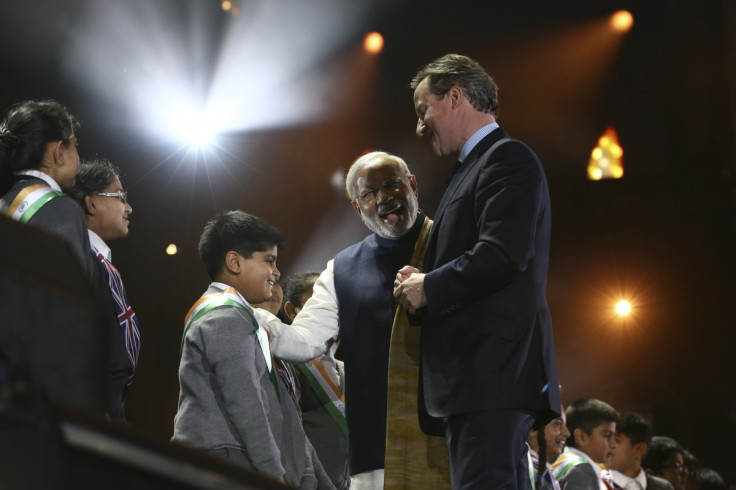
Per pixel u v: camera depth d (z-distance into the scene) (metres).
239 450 3.07
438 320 2.79
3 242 1.08
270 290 3.53
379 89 14.34
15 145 3.03
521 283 2.79
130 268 10.86
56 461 0.96
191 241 11.27
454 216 2.90
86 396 1.08
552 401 2.78
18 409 0.97
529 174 2.80
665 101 14.48
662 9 14.51
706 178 13.59
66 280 1.11
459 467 2.70
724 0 13.36
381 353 3.44
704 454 13.03
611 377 13.45
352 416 3.44
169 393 10.70
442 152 3.10
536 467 4.61
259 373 3.24
